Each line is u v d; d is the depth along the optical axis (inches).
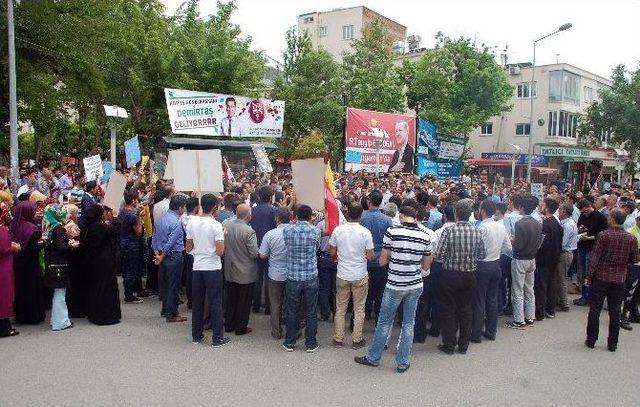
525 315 305.7
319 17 2015.3
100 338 263.4
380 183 598.9
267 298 321.4
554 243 313.6
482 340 277.9
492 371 230.5
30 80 780.0
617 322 260.2
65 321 278.1
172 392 199.9
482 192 526.3
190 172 306.2
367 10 1950.1
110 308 287.0
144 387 203.9
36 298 284.5
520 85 1611.7
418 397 200.5
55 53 757.3
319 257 306.8
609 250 257.1
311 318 251.0
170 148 822.5
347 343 266.5
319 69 1115.9
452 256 248.8
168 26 1040.8
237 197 325.7
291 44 1154.0
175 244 290.5
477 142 1674.5
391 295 226.8
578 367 237.5
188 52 933.8
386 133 864.3
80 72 792.3
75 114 1408.7
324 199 293.7
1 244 253.1
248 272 275.3
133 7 940.6
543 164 1478.8
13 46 557.0
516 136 1619.1
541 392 208.2
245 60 987.9
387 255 230.2
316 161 294.2
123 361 231.6
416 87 1258.6
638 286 308.8
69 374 215.3
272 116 788.0
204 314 281.3
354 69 1178.0
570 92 1588.3
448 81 1234.0
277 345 261.1
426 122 957.8
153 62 906.1
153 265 358.0
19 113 825.5
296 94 1106.1
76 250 296.0
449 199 347.9
